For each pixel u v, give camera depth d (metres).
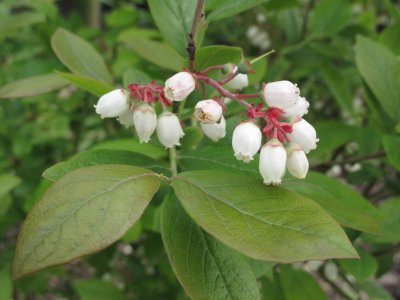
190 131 0.10
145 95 0.09
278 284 0.14
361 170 0.16
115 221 0.07
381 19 0.24
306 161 0.09
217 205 0.08
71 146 0.21
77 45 0.12
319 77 0.23
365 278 0.12
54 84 0.11
